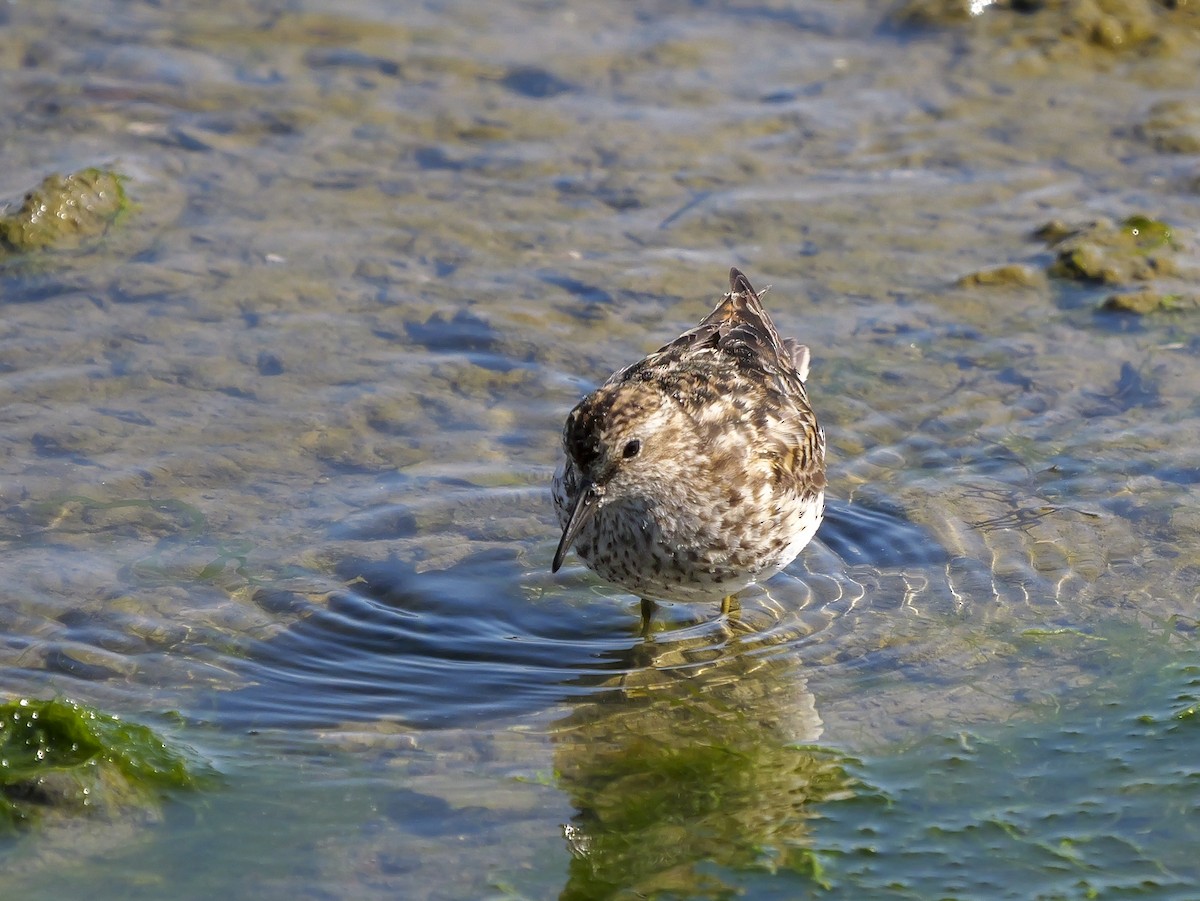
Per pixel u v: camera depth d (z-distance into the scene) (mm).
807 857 12305
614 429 14383
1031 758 13359
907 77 25734
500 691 14508
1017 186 22938
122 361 19047
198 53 25922
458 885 11945
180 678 14383
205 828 12453
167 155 23234
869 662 14781
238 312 20062
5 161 22766
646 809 12930
